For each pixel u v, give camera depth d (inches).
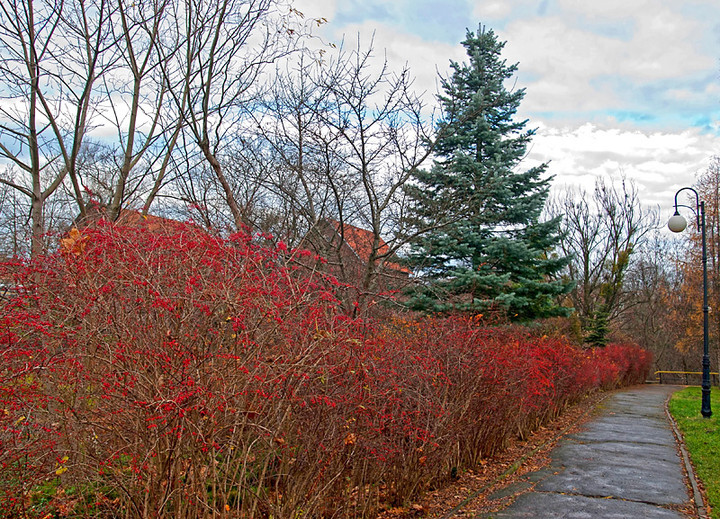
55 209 392.8
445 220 399.2
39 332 153.3
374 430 213.5
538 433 465.1
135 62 295.3
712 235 1051.9
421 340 295.9
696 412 593.0
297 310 171.2
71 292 157.6
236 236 165.6
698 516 240.1
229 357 146.6
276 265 188.1
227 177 422.3
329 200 431.5
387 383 223.6
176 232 166.9
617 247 1363.2
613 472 320.5
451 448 291.6
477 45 643.5
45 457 162.1
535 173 647.8
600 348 1127.0
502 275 586.2
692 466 335.9
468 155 555.2
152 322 147.4
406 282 400.8
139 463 145.5
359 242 440.1
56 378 158.9
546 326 886.4
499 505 256.8
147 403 136.6
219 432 155.3
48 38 262.5
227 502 169.8
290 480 189.2
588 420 558.9
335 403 186.4
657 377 1610.5
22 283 160.2
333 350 175.2
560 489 283.7
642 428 499.8
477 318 349.4
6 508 155.5
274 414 168.7
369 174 376.5
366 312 282.7
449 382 277.7
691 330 1157.7
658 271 1628.9
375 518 229.9
